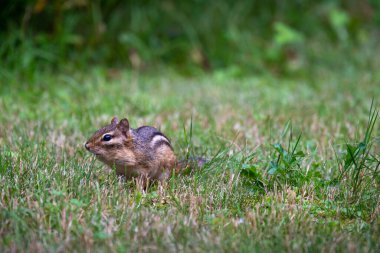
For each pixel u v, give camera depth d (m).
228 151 11.21
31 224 7.73
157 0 22.05
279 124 13.63
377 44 23.84
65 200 8.40
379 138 11.30
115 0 20.73
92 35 20.20
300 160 10.37
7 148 11.10
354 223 8.52
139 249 7.20
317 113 14.74
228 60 21.39
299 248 7.24
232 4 23.12
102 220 8.09
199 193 9.16
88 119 13.34
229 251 7.17
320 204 9.19
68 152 11.09
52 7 19.41
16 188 8.81
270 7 23.81
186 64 21.05
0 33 18.59
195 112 14.75
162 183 9.90
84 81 18.00
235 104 15.91
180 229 7.68
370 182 9.58
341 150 11.44
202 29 22.06
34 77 17.20
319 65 21.88
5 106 14.48
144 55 20.55
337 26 23.02
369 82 19.19
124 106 15.11
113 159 9.80
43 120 13.52
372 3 25.34
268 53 21.78
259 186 9.72
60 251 7.06
